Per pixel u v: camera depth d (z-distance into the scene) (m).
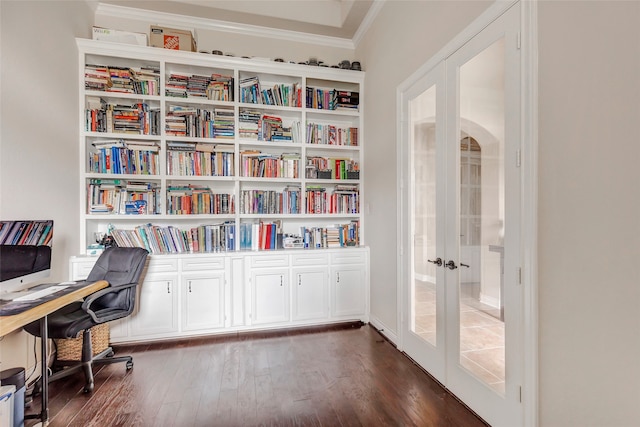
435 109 2.28
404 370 2.41
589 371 1.23
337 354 2.68
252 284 3.20
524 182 1.52
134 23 3.30
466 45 1.95
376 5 3.18
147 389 2.13
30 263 1.92
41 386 1.88
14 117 2.02
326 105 3.62
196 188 3.32
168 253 3.08
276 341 2.95
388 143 3.03
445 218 2.18
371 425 1.77
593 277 1.21
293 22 3.47
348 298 3.45
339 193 3.63
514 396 1.58
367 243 3.57
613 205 1.14
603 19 1.17
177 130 3.18
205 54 3.19
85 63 2.96
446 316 2.16
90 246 2.96
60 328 2.05
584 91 1.24
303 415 1.85
